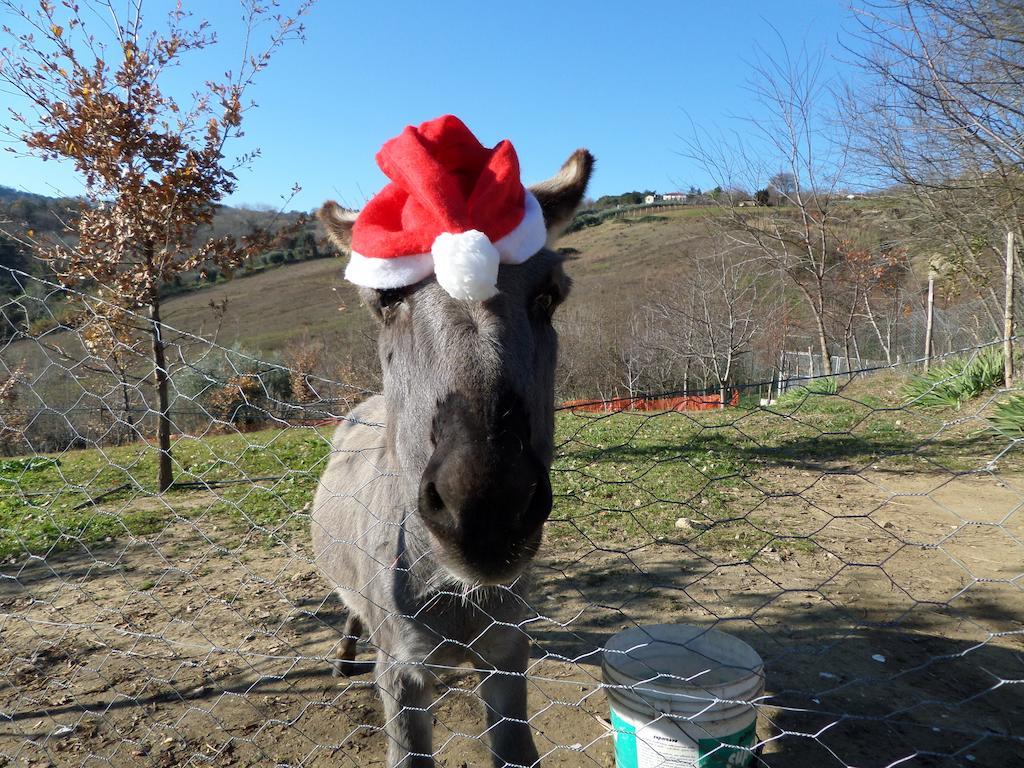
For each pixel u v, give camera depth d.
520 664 2.59
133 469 9.16
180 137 7.79
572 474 7.44
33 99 7.39
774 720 3.25
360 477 3.17
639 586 4.76
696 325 19.47
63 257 7.31
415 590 2.37
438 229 2.04
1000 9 9.98
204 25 7.91
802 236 16.50
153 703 3.63
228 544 6.09
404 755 2.44
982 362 9.54
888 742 3.09
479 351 1.93
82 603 4.96
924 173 12.38
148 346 7.73
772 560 5.11
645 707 2.30
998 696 3.41
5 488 8.18
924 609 4.30
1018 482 6.62
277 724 3.42
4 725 3.47
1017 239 11.17
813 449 8.30
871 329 19.78
